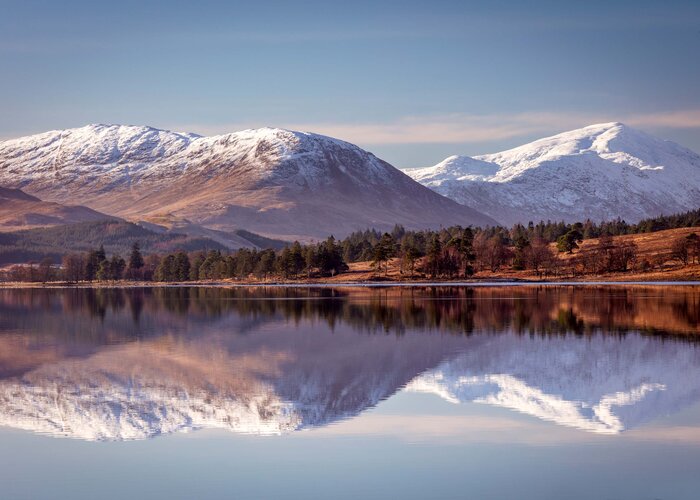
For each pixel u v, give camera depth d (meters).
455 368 79.00
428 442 51.50
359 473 45.66
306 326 120.38
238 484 44.28
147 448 51.25
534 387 68.81
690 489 42.81
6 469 47.41
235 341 102.94
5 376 77.00
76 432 55.34
